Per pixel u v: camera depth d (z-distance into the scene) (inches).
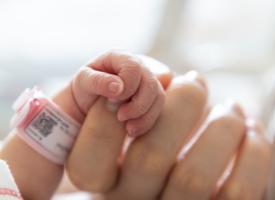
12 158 10.7
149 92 9.8
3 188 9.8
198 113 10.8
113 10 24.5
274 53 24.0
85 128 10.4
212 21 24.4
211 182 10.9
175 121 10.6
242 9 24.7
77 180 10.8
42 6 23.8
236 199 11.1
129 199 11.3
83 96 10.4
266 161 11.4
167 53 23.2
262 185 11.4
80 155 10.5
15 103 10.7
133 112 9.8
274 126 14.1
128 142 11.0
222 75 23.3
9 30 23.4
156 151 10.6
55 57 23.7
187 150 11.1
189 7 23.4
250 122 12.0
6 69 22.5
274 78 21.4
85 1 24.2
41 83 22.1
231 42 24.7
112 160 10.7
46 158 10.8
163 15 23.2
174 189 11.0
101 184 10.9
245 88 22.4
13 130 11.0
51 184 11.0
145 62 10.7
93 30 24.5
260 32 24.8
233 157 11.4
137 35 24.4
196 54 23.6
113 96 9.7
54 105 10.6
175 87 10.8
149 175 10.8
